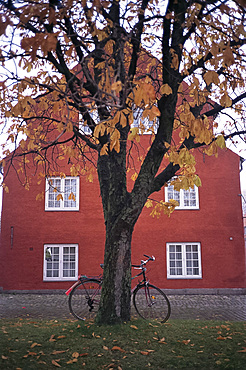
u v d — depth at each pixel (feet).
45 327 20.16
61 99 15.55
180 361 14.25
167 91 13.57
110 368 13.57
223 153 52.21
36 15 11.37
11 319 26.81
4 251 50.62
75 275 50.37
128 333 17.60
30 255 50.52
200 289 49.73
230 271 50.14
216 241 50.72
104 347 15.67
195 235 50.78
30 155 51.26
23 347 15.67
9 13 11.73
